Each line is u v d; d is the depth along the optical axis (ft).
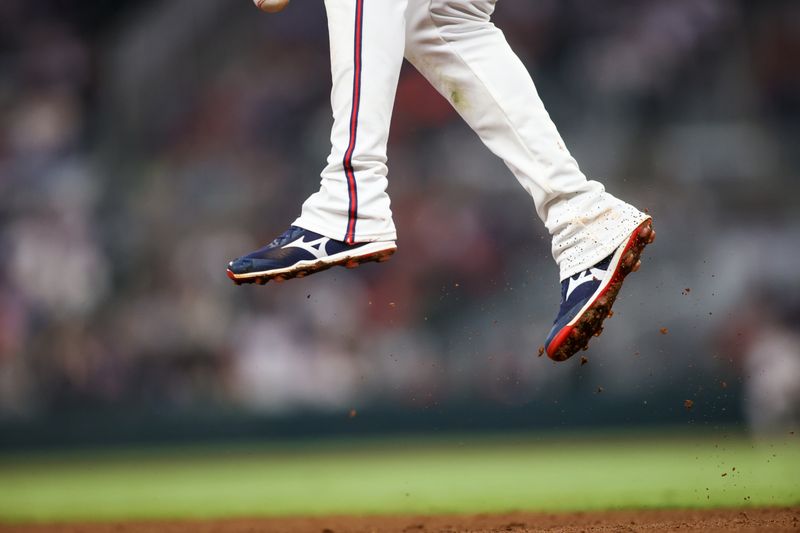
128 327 183.73
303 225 38.17
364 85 37.04
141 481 108.99
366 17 36.91
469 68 39.24
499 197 190.80
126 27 225.76
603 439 147.84
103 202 201.77
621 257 39.04
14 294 184.44
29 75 219.20
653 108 202.18
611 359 163.73
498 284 184.03
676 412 160.04
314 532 49.83
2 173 203.92
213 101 214.07
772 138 198.18
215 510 72.84
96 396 176.96
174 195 202.08
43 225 194.29
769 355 164.96
